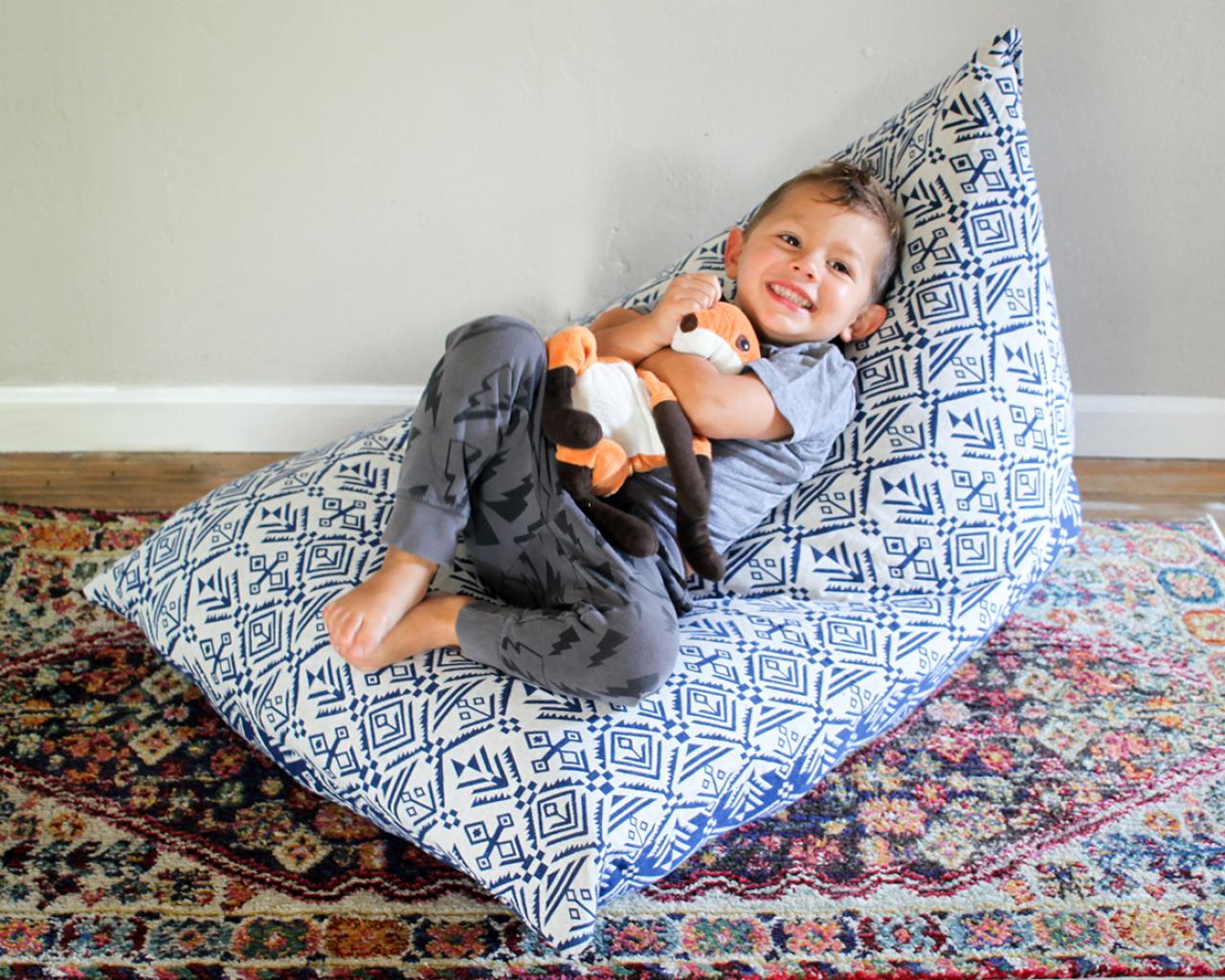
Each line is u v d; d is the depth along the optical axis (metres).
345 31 1.62
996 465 1.44
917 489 1.43
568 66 1.68
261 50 1.63
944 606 1.41
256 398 1.94
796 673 1.28
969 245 1.46
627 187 1.79
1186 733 1.50
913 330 1.46
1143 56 1.70
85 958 1.16
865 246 1.40
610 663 1.18
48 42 1.59
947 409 1.44
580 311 1.91
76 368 1.89
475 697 1.21
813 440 1.42
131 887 1.24
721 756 1.19
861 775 1.43
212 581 1.36
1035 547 1.47
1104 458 2.04
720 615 1.35
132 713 1.45
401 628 1.23
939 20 1.68
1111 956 1.22
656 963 1.19
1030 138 1.78
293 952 1.18
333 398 1.95
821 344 1.43
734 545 1.46
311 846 1.30
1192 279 1.89
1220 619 1.70
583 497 1.24
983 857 1.33
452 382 1.22
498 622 1.22
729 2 1.65
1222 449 2.05
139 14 1.58
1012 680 1.58
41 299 1.81
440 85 1.68
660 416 1.28
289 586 1.33
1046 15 1.68
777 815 1.37
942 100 1.49
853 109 1.75
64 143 1.67
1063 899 1.28
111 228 1.76
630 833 1.13
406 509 1.23
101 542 1.74
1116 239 1.86
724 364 1.34
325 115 1.69
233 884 1.25
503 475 1.26
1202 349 1.96
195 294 1.83
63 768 1.37
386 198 1.77
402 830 1.20
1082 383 2.01
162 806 1.34
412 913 1.23
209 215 1.76
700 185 1.80
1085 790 1.42
